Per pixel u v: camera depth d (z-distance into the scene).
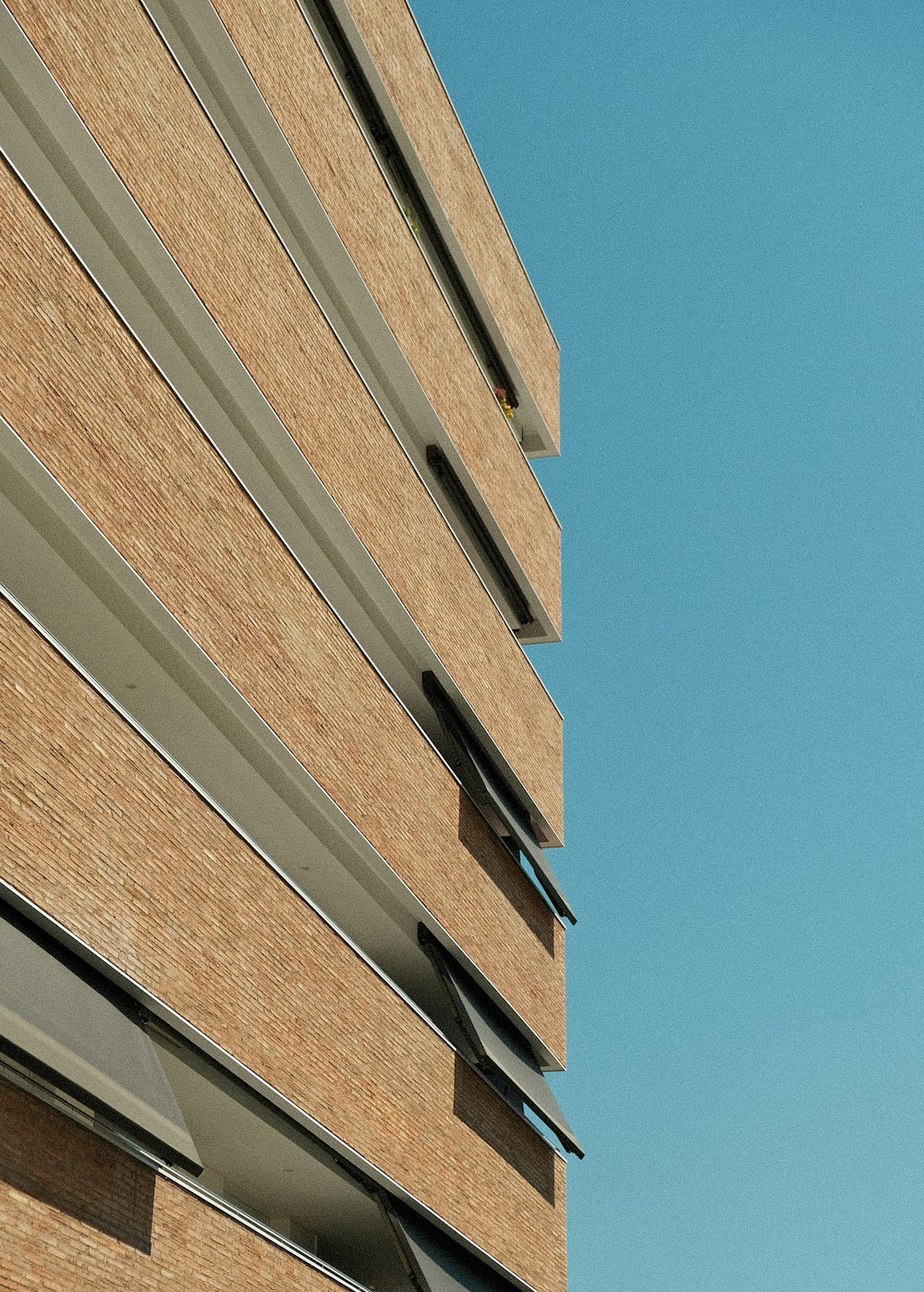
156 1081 13.36
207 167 17.56
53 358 13.85
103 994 13.47
